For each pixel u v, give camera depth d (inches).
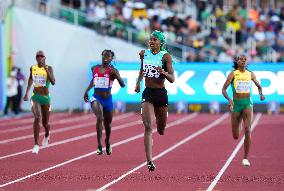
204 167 1294.3
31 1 2967.5
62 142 1749.5
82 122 2379.4
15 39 2906.0
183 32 3036.4
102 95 1446.9
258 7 3420.3
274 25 3213.6
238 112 1323.8
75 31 2945.4
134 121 2402.8
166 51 1155.9
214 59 3016.7
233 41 3159.5
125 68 2755.9
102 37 2955.2
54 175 1175.6
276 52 3102.9
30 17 2923.2
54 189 1022.4
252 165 1323.8
